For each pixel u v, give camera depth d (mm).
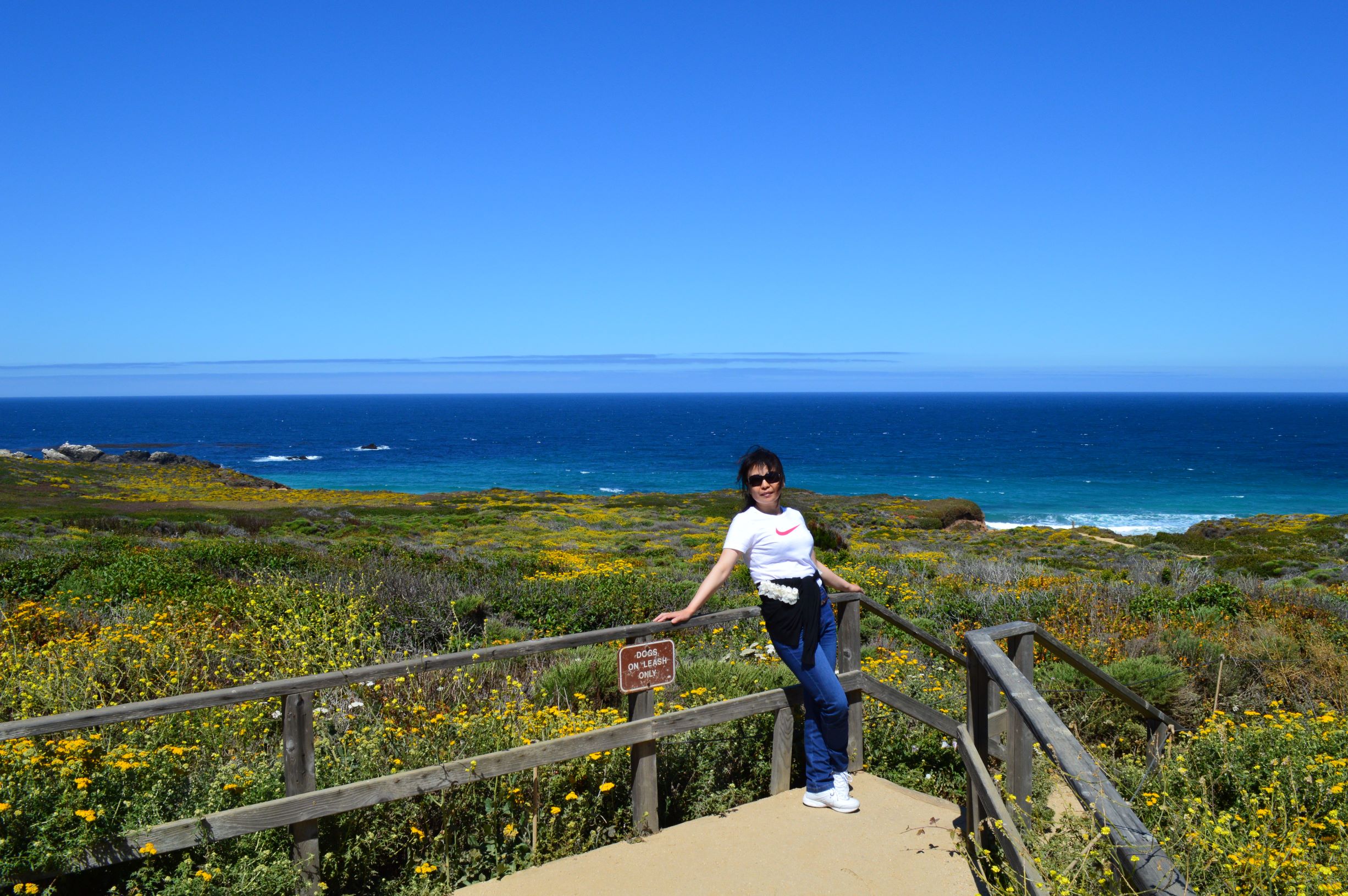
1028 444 134875
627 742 3887
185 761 3762
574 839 3900
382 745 4168
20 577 12023
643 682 3943
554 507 52688
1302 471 93938
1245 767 4430
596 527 43969
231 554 15023
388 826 3740
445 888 3451
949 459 110312
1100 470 96000
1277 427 180000
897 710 4867
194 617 7977
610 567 18953
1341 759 3789
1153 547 38094
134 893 2998
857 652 4672
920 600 12625
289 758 3240
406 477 94062
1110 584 13852
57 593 11344
